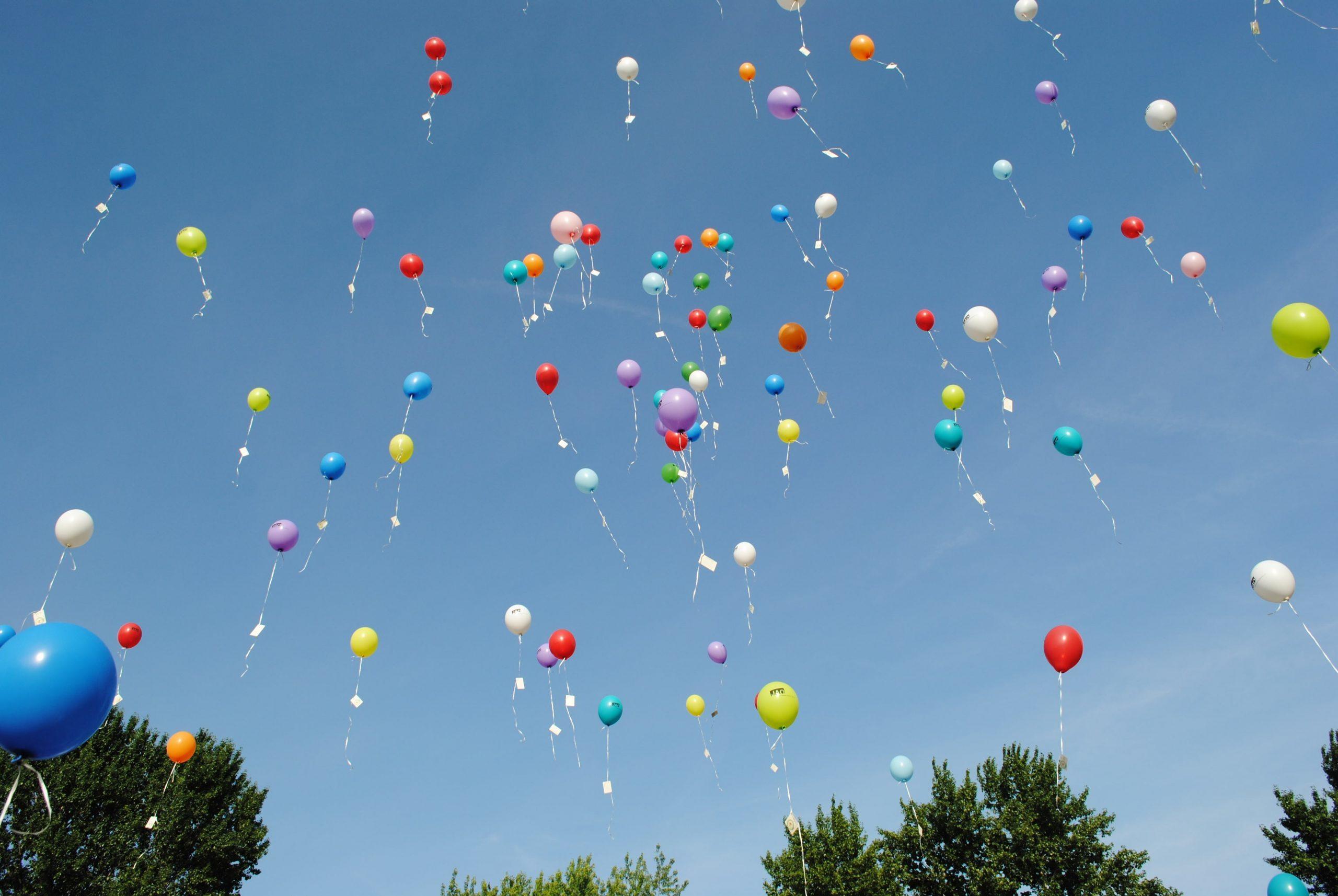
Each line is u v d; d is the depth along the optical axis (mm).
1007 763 18141
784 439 13055
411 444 11719
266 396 11758
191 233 10961
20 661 5922
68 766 16641
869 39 12008
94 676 6121
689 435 12602
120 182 10602
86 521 10336
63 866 14828
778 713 10258
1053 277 11672
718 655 13031
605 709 12492
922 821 17266
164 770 18328
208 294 11164
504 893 20344
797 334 12141
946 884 16203
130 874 15484
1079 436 10727
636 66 12664
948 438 11281
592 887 20875
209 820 18422
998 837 16438
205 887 17141
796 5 11789
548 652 12648
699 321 13594
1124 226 12055
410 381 11703
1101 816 16516
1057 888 15281
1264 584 9062
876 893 15977
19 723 5793
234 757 20062
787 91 11992
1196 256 11633
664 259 13547
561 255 12641
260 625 10828
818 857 17047
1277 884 9953
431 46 12203
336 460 11555
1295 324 8305
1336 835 15430
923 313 12125
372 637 11852
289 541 11156
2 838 15008
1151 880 15789
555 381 12180
